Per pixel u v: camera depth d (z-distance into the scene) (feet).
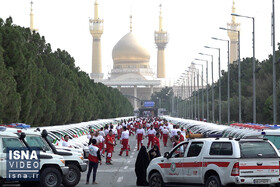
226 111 335.67
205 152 78.64
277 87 245.04
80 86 335.47
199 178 79.41
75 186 97.60
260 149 75.72
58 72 249.75
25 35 245.04
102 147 161.79
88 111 321.11
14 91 171.12
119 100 581.94
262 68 294.66
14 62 184.03
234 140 75.92
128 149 181.06
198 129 178.91
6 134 84.69
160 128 227.61
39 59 226.79
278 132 91.25
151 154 100.22
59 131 153.07
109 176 114.62
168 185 86.12
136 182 98.89
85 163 97.66
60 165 87.51
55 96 240.53
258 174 74.54
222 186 75.20
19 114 176.65
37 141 89.45
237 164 73.97
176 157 84.99
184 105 650.43
